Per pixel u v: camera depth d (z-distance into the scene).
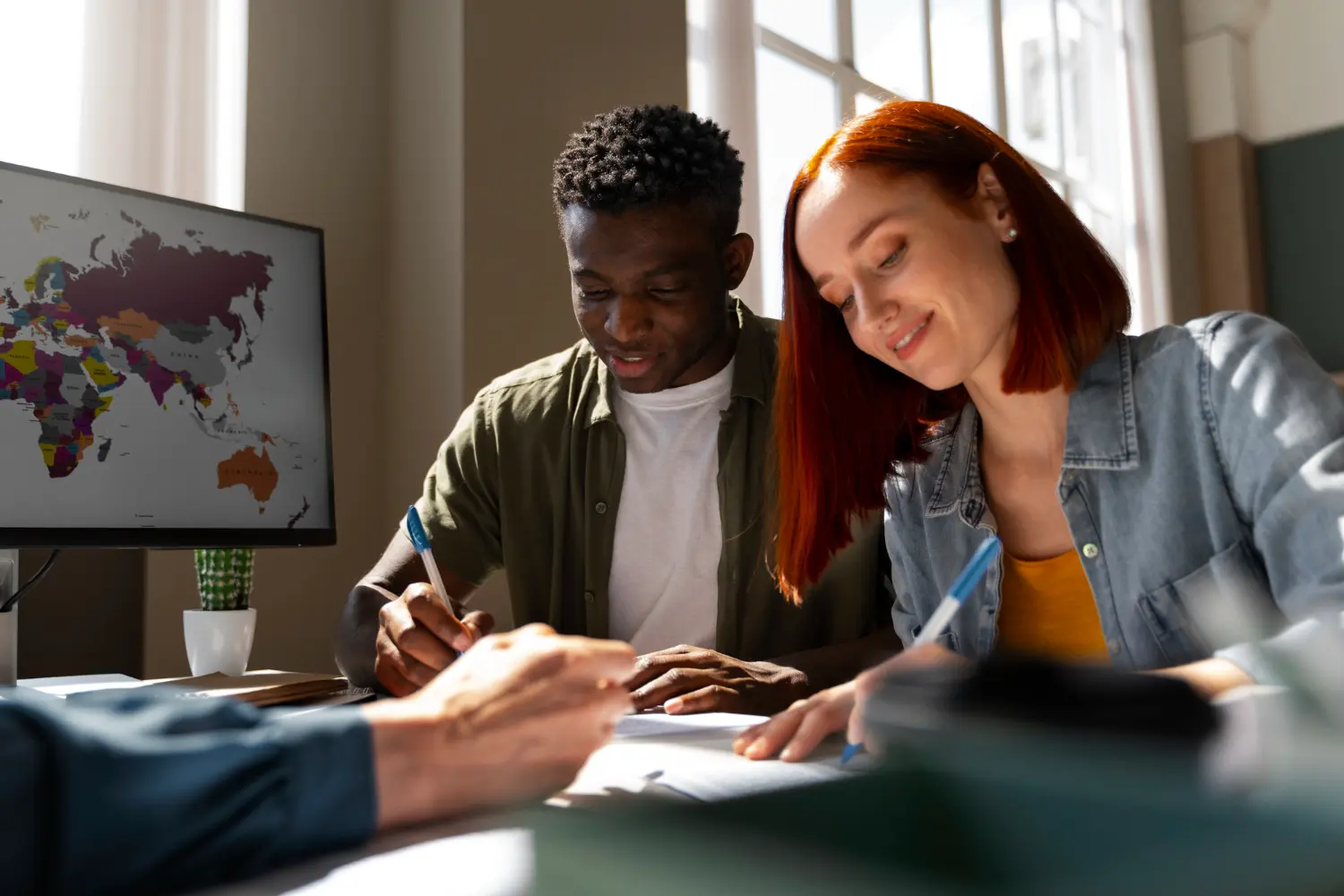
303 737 0.43
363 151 1.98
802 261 0.99
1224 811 0.28
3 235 1.03
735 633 1.33
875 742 0.38
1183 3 5.32
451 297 1.87
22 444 1.02
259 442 1.19
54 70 1.67
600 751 0.69
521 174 1.97
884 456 1.09
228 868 0.39
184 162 1.78
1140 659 0.94
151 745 0.39
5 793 0.35
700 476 1.37
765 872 0.28
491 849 0.40
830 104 2.96
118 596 1.59
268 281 1.22
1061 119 4.33
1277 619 0.82
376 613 1.21
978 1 3.75
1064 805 0.29
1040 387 0.97
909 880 0.27
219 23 1.83
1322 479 0.75
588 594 1.37
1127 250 4.68
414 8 1.99
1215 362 0.89
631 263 1.22
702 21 2.56
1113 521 0.96
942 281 0.91
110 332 1.09
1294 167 5.23
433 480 1.43
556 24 2.06
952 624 1.08
